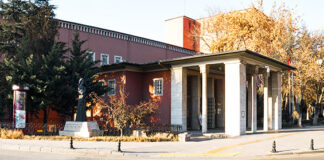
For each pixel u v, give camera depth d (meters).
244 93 21.77
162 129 20.89
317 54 38.66
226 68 21.88
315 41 40.09
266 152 12.77
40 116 28.25
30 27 23.58
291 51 38.09
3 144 15.18
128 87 26.39
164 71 26.25
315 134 21.09
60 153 13.12
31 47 23.20
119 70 26.77
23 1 26.25
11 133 18.50
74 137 18.39
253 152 12.83
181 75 24.61
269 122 27.80
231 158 11.75
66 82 23.69
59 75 22.52
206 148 14.07
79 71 24.27
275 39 35.62
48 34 24.17
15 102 19.91
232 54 21.23
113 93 27.23
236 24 36.44
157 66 26.31
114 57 33.91
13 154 12.76
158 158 11.84
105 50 33.06
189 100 27.95
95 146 14.46
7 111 25.08
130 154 12.38
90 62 25.00
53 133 21.56
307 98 40.41
